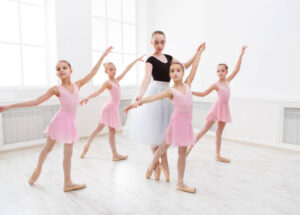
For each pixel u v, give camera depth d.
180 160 2.03
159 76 2.12
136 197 1.93
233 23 3.72
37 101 1.91
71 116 2.04
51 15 3.66
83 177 2.35
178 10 4.45
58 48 3.64
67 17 3.72
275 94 3.35
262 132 3.42
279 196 1.94
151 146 2.32
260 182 2.22
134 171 2.51
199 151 3.22
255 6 3.46
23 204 1.83
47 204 1.83
